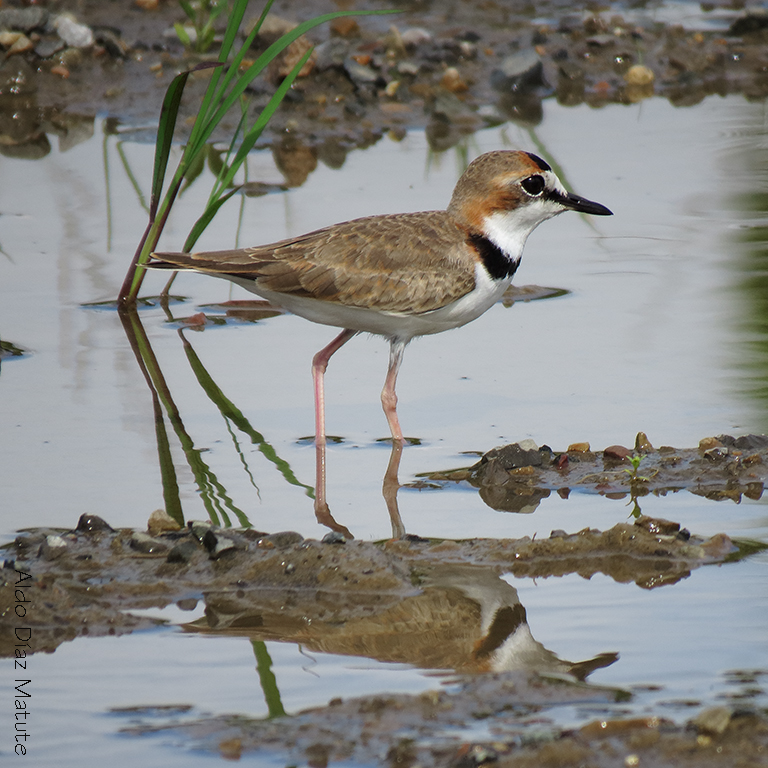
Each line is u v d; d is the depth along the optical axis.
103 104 20.56
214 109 14.27
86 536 9.45
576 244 16.30
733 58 23.00
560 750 6.59
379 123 20.34
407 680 7.50
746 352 12.98
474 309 12.09
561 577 8.93
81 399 12.10
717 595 8.53
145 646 8.00
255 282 11.54
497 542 9.47
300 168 18.44
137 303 14.78
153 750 6.76
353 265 11.48
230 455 11.14
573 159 18.73
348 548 9.16
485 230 11.94
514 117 20.83
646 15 24.81
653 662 7.60
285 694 7.33
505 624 8.23
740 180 17.95
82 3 23.34
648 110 21.27
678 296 14.48
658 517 9.91
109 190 17.52
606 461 10.94
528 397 12.27
